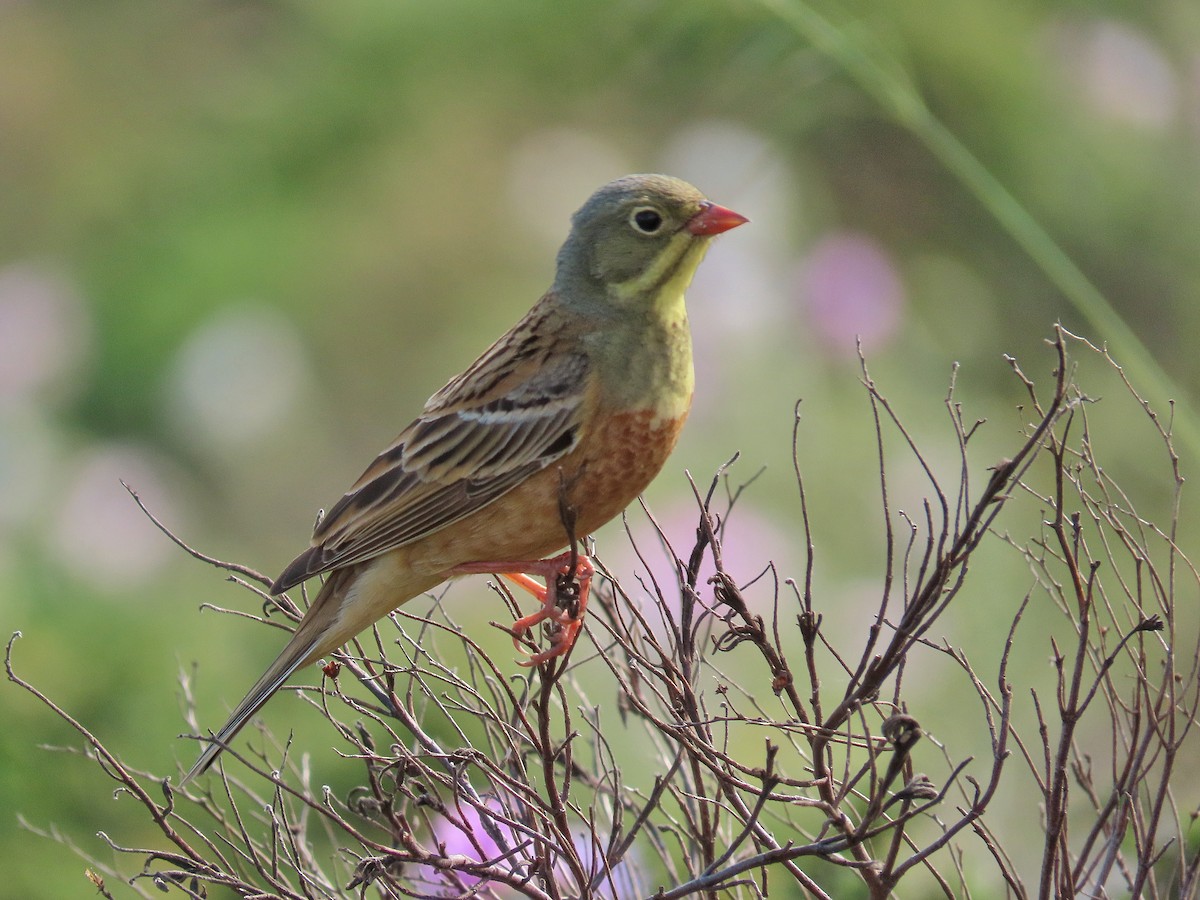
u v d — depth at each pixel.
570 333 7.92
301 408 17.03
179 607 13.51
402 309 17.53
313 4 19.14
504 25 17.02
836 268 13.69
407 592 7.97
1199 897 7.00
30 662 11.35
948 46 14.34
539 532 7.87
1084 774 7.16
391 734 6.68
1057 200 14.49
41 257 18.97
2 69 21.11
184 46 21.41
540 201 17.06
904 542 12.82
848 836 5.58
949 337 14.27
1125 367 13.70
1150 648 10.07
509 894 7.29
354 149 18.05
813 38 9.92
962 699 11.27
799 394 13.65
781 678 6.10
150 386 16.95
